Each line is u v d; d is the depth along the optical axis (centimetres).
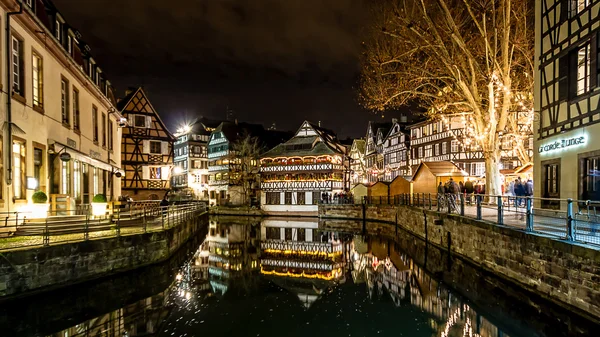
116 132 2780
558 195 1493
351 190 4934
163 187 3966
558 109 1480
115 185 2686
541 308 984
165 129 4056
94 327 948
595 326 785
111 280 1315
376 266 1769
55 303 1101
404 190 3916
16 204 1252
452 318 1023
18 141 1279
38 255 1064
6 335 891
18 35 1287
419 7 1819
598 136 1233
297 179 5303
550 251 946
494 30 1792
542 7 1617
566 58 1425
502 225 1248
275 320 1027
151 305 1130
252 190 5888
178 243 1966
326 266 1806
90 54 2119
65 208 1490
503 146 3975
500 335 898
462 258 1593
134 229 1656
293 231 3309
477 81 2044
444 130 4556
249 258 2017
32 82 1388
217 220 4556
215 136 6494
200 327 966
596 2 1246
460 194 1708
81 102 1945
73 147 1802
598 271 777
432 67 2045
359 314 1076
